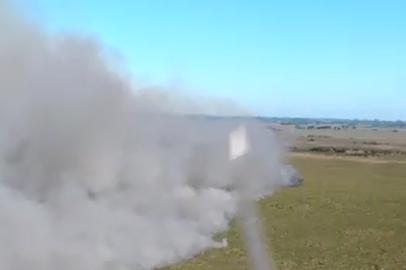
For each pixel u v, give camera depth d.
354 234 27.23
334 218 30.84
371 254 23.44
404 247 24.92
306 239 25.16
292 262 21.08
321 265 21.16
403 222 31.00
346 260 22.17
